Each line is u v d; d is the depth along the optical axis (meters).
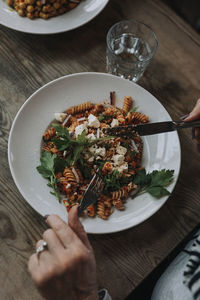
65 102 0.52
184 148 0.55
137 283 0.46
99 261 0.46
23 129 0.49
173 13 0.65
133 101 0.54
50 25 0.56
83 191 0.48
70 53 0.59
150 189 0.47
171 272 0.49
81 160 0.49
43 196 0.46
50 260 0.35
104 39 0.61
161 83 0.59
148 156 0.51
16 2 0.55
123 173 0.49
